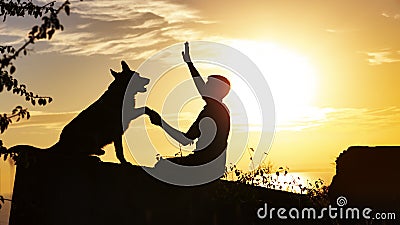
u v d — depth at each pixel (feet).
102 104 17.20
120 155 16.98
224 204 16.12
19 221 14.96
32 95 10.09
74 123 17.15
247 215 15.97
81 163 16.30
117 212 15.72
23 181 15.65
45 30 7.72
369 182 16.93
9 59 7.94
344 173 17.42
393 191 16.61
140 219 15.65
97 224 15.56
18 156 10.53
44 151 16.25
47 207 15.49
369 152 17.37
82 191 15.89
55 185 15.80
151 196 16.08
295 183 17.69
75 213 15.62
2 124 8.55
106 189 16.01
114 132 17.04
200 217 15.75
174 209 15.88
